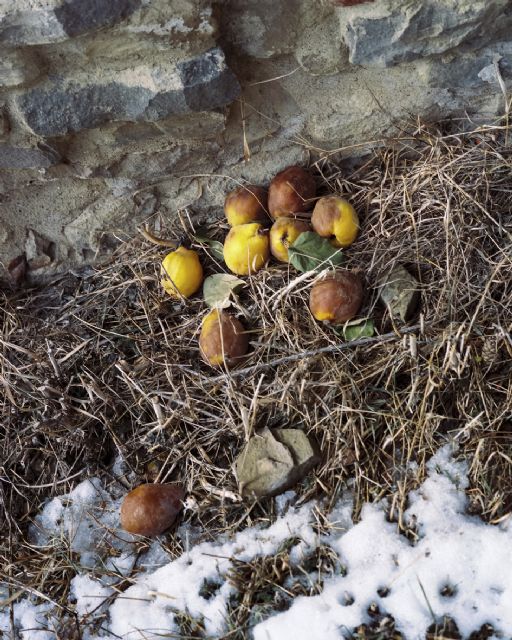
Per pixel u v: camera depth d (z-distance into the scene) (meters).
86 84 1.45
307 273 1.48
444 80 1.53
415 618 1.32
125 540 1.47
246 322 1.56
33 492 1.56
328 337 1.50
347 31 1.46
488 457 1.39
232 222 1.61
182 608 1.40
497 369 1.44
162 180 1.64
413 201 1.55
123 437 1.56
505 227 1.50
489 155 1.54
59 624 1.44
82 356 1.61
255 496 1.44
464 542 1.35
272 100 1.56
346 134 1.60
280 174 1.58
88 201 1.65
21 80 1.43
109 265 1.70
